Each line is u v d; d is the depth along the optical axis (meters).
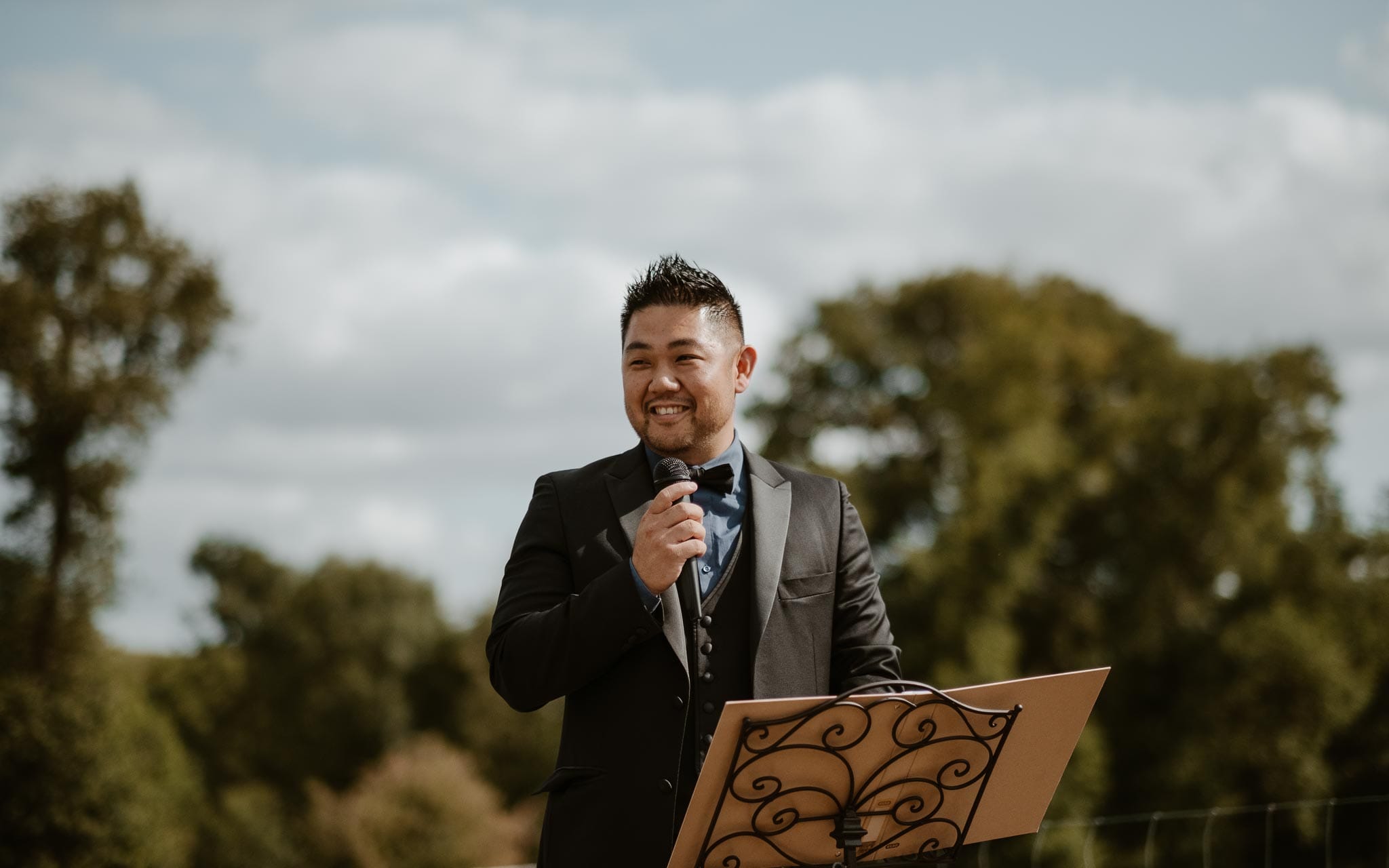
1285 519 38.75
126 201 34.44
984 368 37.00
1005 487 34.88
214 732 53.47
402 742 55.09
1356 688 31.05
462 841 46.12
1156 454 40.03
